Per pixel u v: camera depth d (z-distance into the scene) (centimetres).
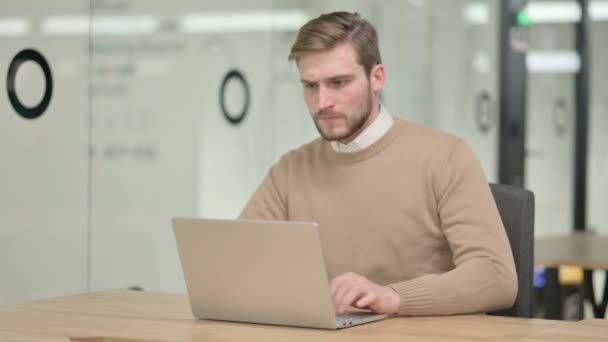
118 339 238
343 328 249
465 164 304
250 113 547
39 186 416
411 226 307
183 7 497
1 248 399
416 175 308
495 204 305
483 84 809
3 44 397
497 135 828
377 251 309
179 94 494
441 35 752
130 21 464
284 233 246
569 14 920
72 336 238
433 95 743
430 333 241
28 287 413
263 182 338
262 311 256
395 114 697
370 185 312
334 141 310
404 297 264
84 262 441
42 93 416
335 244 314
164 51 484
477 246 286
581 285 528
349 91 291
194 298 265
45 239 420
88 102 441
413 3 716
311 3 601
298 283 248
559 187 913
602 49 946
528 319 264
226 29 527
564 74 918
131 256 467
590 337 233
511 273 284
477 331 243
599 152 950
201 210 511
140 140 470
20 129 407
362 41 293
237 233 254
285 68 577
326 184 318
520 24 845
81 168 438
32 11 411
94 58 444
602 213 955
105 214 451
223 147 525
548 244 546
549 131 897
